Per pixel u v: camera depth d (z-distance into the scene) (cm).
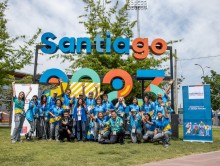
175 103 2398
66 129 1050
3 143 968
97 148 866
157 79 1289
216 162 652
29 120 1074
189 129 1151
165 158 705
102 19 1928
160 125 1008
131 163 628
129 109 1156
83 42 1441
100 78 1355
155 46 1388
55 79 1311
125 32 1922
